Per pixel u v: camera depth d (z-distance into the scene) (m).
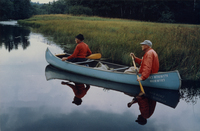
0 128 2.88
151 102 3.88
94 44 9.02
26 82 4.97
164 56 6.67
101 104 3.77
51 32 15.58
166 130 2.86
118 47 8.20
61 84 4.89
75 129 2.88
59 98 4.03
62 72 6.02
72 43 10.96
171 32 10.76
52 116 3.27
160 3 49.00
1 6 42.28
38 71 6.00
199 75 5.59
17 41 12.05
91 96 4.16
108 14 54.66
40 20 27.78
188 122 3.12
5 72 5.80
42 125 2.98
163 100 3.98
